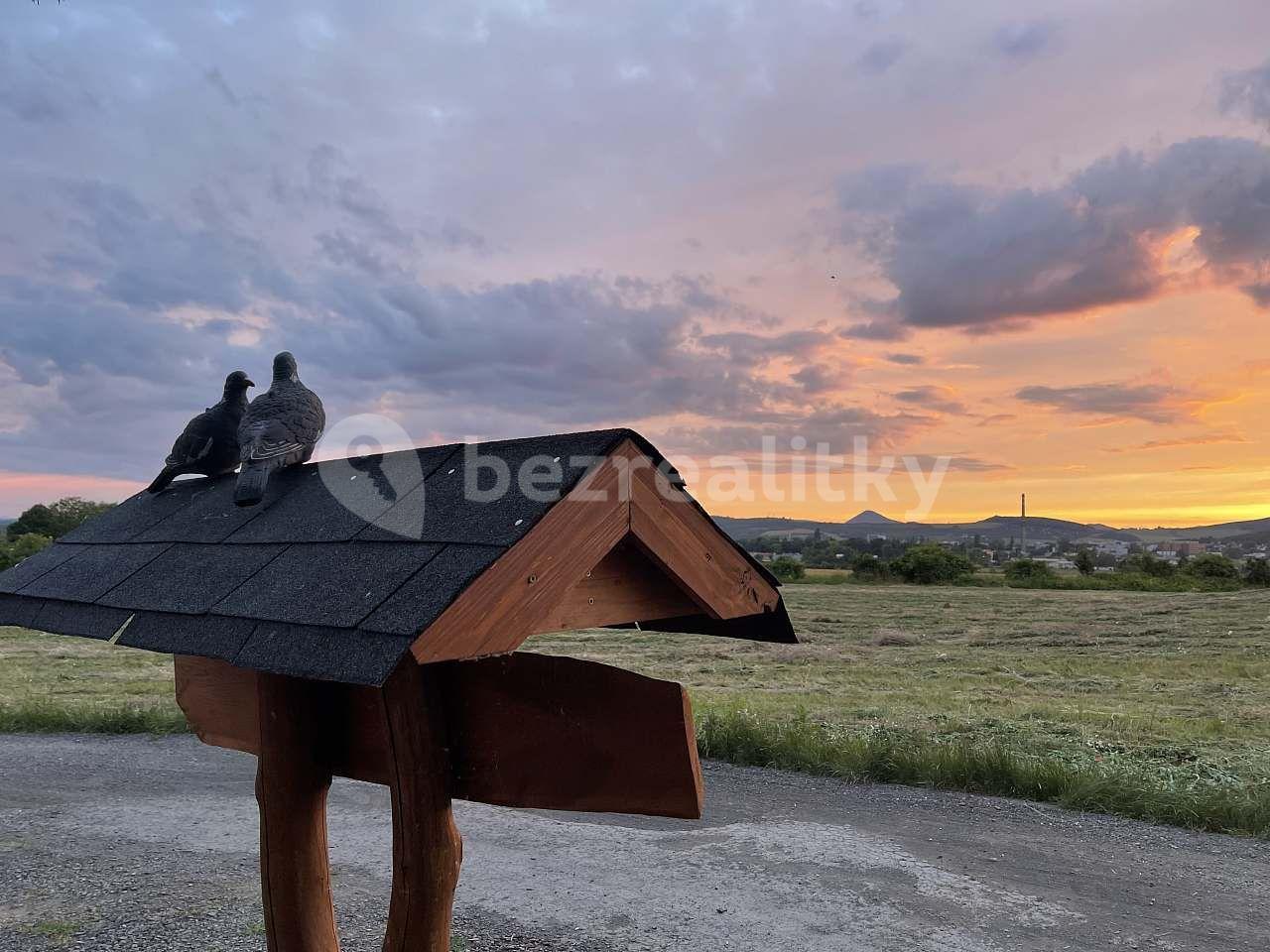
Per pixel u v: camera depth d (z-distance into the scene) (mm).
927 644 22828
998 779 8500
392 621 2092
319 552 2695
